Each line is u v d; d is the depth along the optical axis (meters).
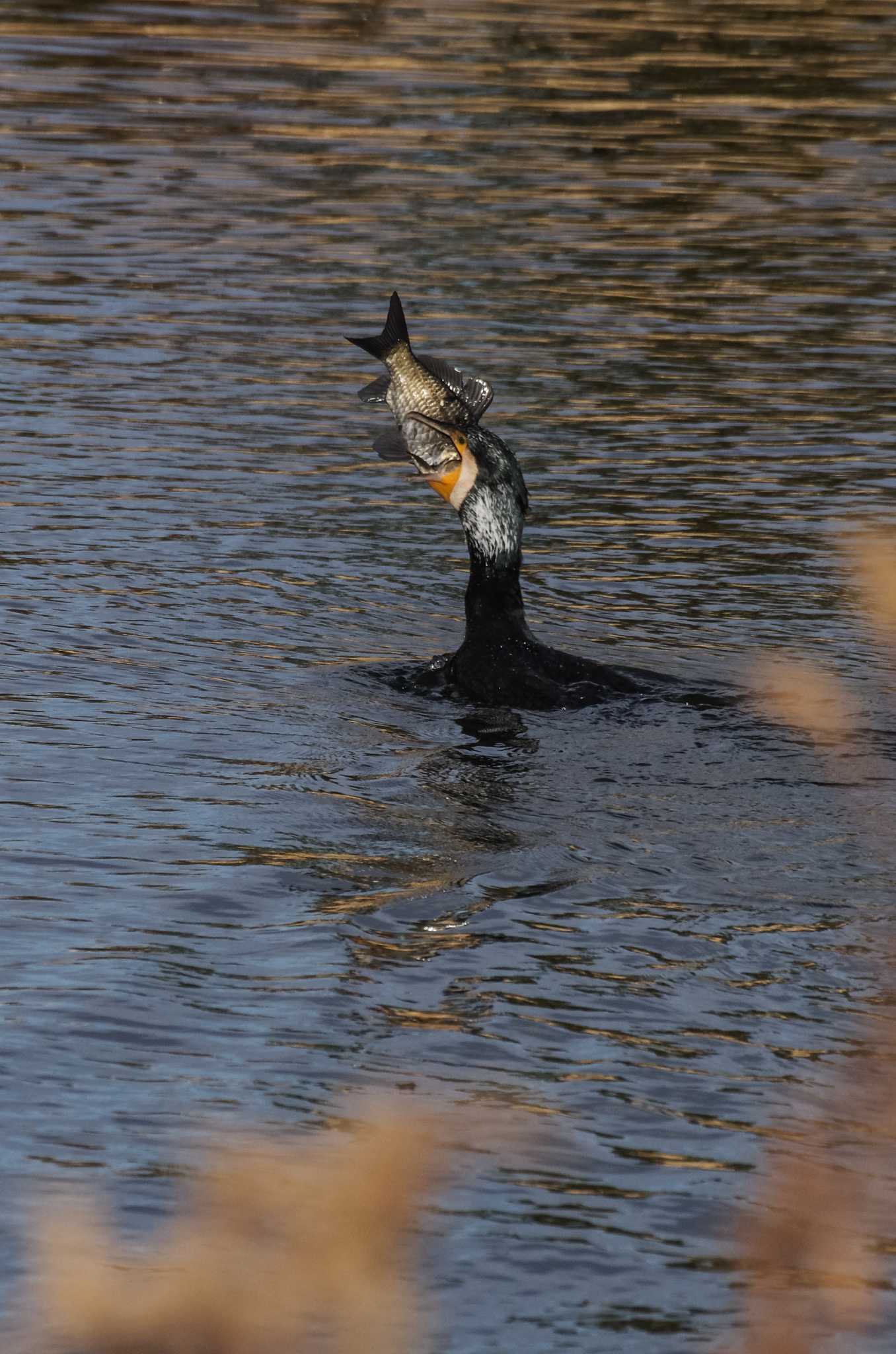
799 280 25.28
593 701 11.95
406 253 25.77
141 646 13.12
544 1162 6.67
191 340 22.09
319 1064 7.30
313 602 14.51
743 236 27.25
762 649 13.50
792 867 9.34
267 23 39.91
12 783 10.30
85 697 11.92
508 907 8.81
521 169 30.31
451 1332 5.71
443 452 12.55
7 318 22.53
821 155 31.91
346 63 36.72
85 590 14.38
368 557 15.79
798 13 42.41
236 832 9.72
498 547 12.47
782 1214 6.34
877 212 28.75
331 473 18.14
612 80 36.19
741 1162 6.70
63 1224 6.08
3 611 13.70
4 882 8.98
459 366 21.12
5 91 33.72
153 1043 7.45
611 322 23.17
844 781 10.57
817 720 11.66
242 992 7.91
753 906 8.88
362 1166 4.54
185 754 10.93
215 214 27.30
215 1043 7.46
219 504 16.94
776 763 10.85
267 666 12.82
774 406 20.36
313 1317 5.64
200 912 8.71
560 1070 7.33
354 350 22.00
